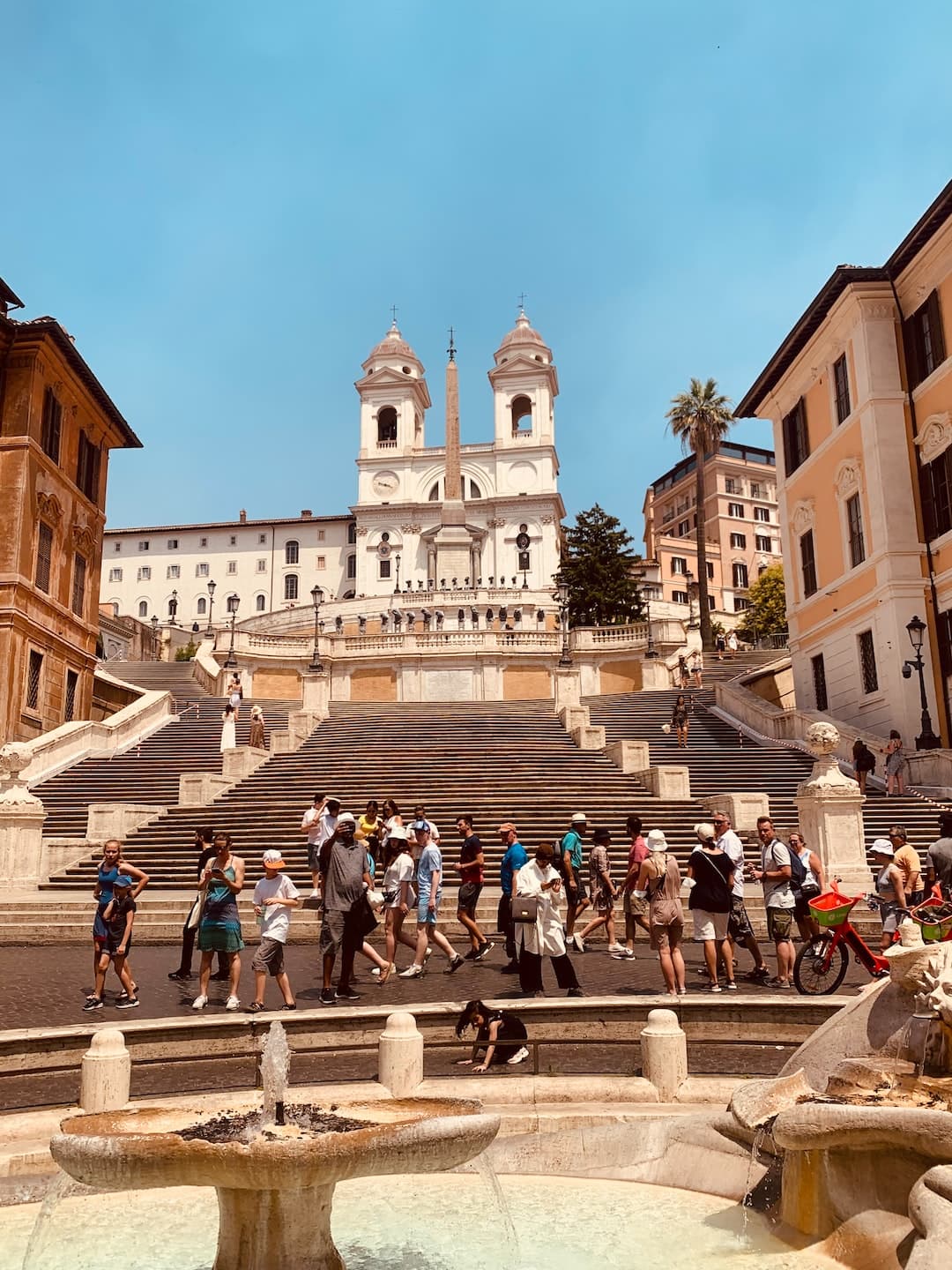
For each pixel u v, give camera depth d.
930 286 26.69
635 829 13.81
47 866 19.44
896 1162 4.92
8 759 19.14
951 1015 5.33
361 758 26.17
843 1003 8.88
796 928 14.87
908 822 20.39
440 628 60.88
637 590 66.62
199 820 21.03
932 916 8.88
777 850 11.42
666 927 10.60
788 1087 6.02
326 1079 8.01
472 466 93.69
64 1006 10.75
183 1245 5.35
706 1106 7.40
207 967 10.63
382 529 91.19
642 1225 5.55
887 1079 5.52
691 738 30.66
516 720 32.19
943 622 25.98
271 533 98.69
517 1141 6.84
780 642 70.12
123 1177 4.50
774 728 29.52
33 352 29.22
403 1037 7.58
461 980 12.09
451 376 88.19
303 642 47.06
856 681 28.73
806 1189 5.31
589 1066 8.32
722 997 9.19
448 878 18.17
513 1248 5.20
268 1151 4.32
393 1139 4.52
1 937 15.34
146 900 16.69
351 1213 5.81
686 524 104.19
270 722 33.56
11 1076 7.11
